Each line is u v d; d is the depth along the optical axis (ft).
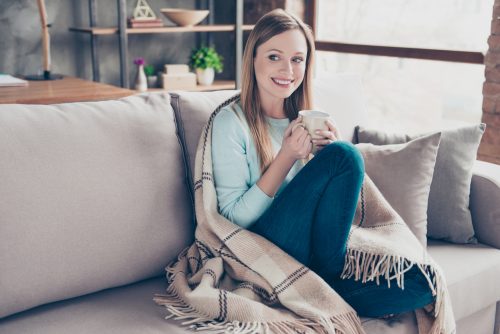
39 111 4.52
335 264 4.52
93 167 4.44
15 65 11.78
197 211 4.85
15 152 4.16
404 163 5.68
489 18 8.95
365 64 11.09
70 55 12.44
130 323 4.10
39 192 4.17
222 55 14.01
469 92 9.38
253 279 4.50
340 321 4.25
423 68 10.05
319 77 6.88
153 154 4.81
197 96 5.48
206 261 4.72
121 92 9.26
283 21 4.99
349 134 6.65
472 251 5.71
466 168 5.99
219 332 4.02
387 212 4.95
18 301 4.09
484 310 5.71
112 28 11.50
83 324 4.08
